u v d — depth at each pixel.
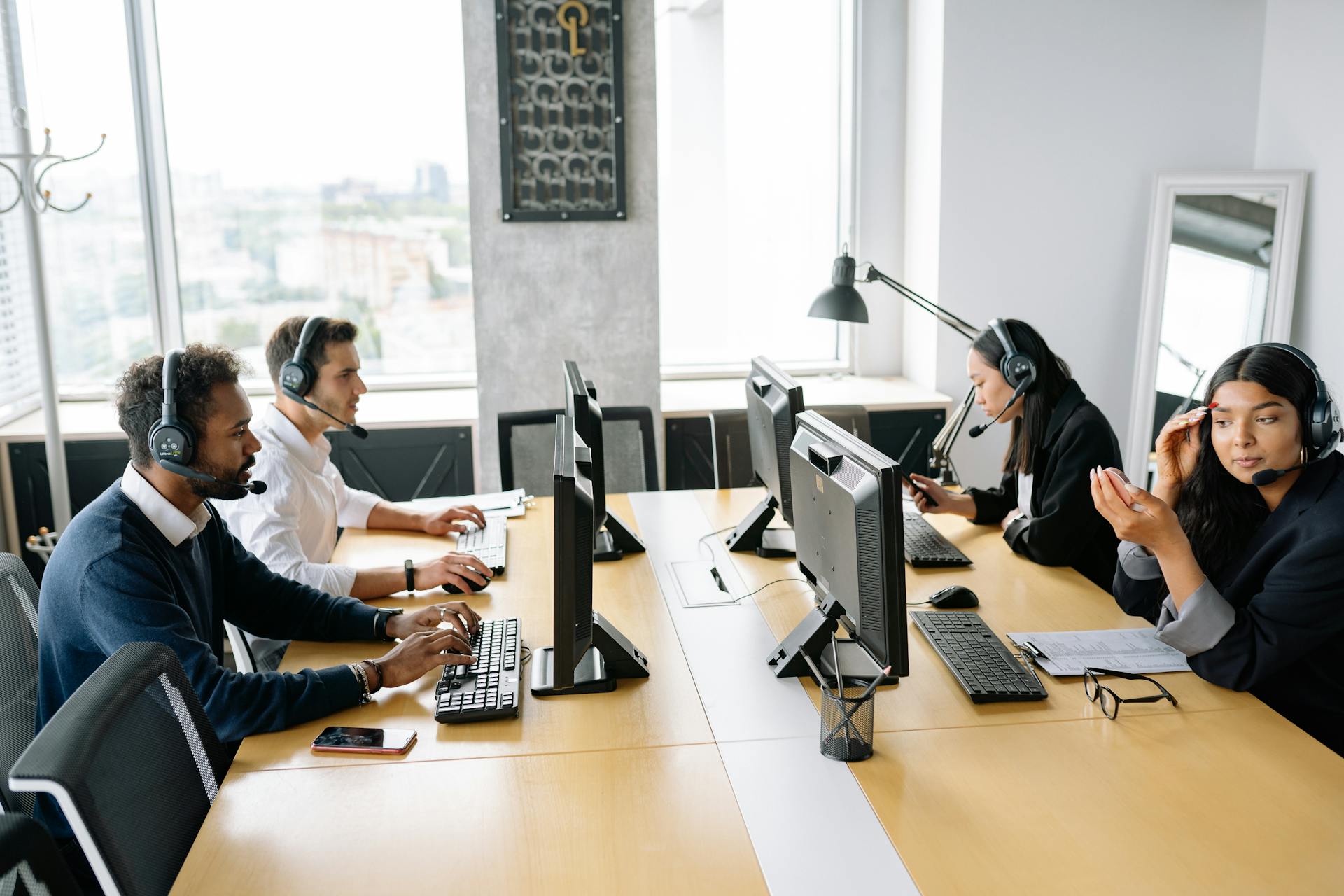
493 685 1.81
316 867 1.36
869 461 1.61
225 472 1.84
